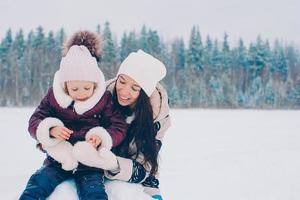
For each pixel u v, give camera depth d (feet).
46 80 160.04
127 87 8.45
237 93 184.24
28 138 41.42
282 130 64.13
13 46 164.76
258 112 140.36
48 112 7.90
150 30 185.47
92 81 7.63
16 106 150.00
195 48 182.70
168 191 22.25
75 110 7.81
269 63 197.88
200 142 44.70
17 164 27.27
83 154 7.36
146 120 8.54
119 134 7.88
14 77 159.02
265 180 26.00
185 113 117.50
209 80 181.06
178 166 29.68
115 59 152.25
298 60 212.02
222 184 24.41
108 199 7.70
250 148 40.93
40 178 7.45
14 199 7.63
